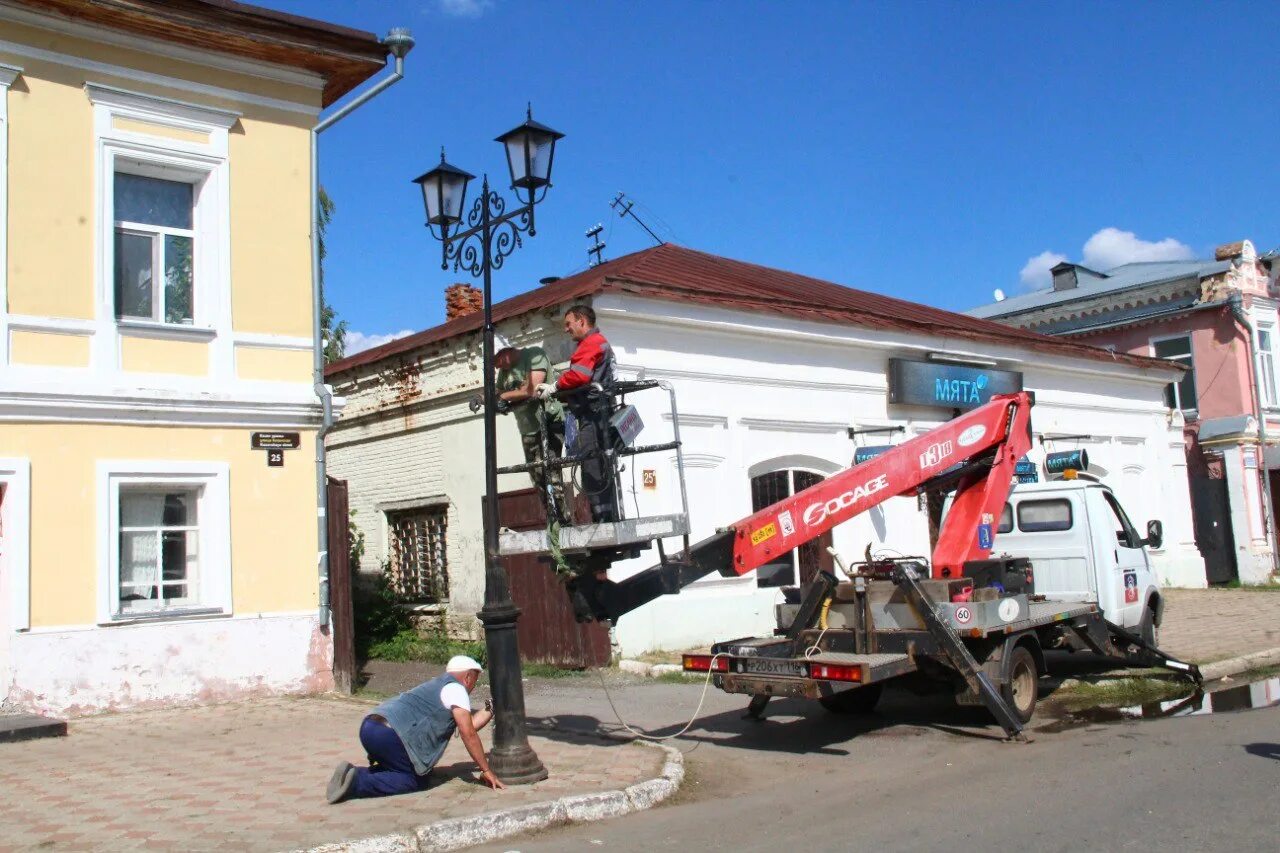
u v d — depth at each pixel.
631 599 8.51
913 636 9.50
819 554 16.98
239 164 12.34
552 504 8.16
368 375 18.33
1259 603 20.92
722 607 15.42
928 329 19.05
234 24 11.95
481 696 12.82
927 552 18.72
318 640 12.34
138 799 7.43
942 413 19.52
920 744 9.43
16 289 10.82
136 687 11.10
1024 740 9.30
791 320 16.66
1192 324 29.28
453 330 17.41
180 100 11.93
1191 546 25.48
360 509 18.44
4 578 10.62
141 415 11.37
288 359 12.48
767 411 16.44
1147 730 9.66
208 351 11.97
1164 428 25.44
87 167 11.33
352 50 12.81
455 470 16.55
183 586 11.83
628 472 14.40
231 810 7.07
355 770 7.34
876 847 6.31
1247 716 10.15
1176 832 6.36
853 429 17.78
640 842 6.63
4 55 10.85
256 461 12.12
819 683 8.75
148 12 11.39
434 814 6.86
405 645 16.38
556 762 8.45
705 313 15.50
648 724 10.52
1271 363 29.44
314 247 12.81
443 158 8.86
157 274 11.97
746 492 16.02
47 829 6.66
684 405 15.34
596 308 14.20
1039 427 22.00
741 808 7.43
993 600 9.71
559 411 8.21
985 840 6.37
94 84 11.38
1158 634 15.98
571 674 13.89
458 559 16.44
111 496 11.14
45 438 10.84
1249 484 26.86
